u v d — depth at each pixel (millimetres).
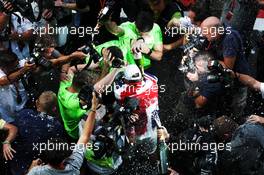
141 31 15539
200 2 16250
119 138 13633
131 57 15320
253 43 17250
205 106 14523
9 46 16391
